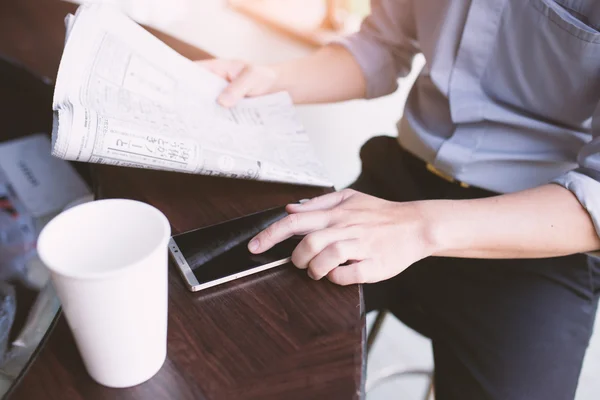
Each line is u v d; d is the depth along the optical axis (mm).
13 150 785
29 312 510
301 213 512
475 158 746
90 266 320
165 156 492
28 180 749
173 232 514
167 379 370
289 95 726
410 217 528
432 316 768
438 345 749
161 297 333
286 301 442
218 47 2523
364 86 853
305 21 2689
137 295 309
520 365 666
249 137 602
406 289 829
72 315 310
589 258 706
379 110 2189
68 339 394
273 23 2736
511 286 728
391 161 891
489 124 742
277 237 492
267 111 670
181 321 416
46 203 715
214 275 456
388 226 513
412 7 833
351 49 838
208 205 554
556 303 703
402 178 858
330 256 461
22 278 596
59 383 364
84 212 321
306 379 375
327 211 521
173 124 548
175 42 850
